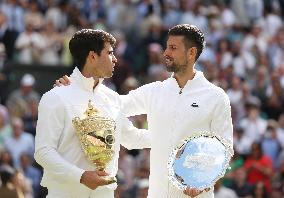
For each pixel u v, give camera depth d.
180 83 16.38
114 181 14.75
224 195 29.55
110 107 15.57
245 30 49.44
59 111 15.09
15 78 44.00
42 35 45.03
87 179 14.68
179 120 16.17
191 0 48.69
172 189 16.20
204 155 15.38
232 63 45.78
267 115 43.75
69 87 15.33
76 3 48.91
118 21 47.38
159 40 46.66
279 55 48.06
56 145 15.05
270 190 33.53
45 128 15.03
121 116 15.77
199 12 48.47
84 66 15.44
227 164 15.59
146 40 46.34
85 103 15.30
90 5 48.66
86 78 15.38
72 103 15.19
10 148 35.22
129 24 47.16
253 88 45.00
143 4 47.56
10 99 39.84
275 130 38.06
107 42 15.45
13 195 25.61
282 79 44.59
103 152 14.97
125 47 45.50
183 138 16.14
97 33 15.40
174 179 15.54
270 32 50.75
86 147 15.03
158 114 16.30
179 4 48.62
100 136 14.98
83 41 15.38
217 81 43.12
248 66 46.19
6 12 45.28
